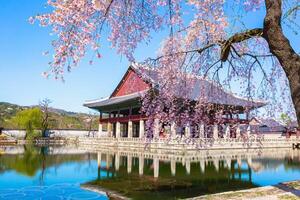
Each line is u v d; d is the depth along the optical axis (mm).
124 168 29922
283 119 12625
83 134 94125
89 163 34000
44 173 26203
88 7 7344
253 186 20609
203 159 36594
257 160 36719
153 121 13594
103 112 65812
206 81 11195
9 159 36281
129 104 54281
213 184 21234
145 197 17188
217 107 12500
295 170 28000
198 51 9180
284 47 6371
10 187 20094
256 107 12078
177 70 10836
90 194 18094
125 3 8172
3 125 92188
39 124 79562
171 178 23547
